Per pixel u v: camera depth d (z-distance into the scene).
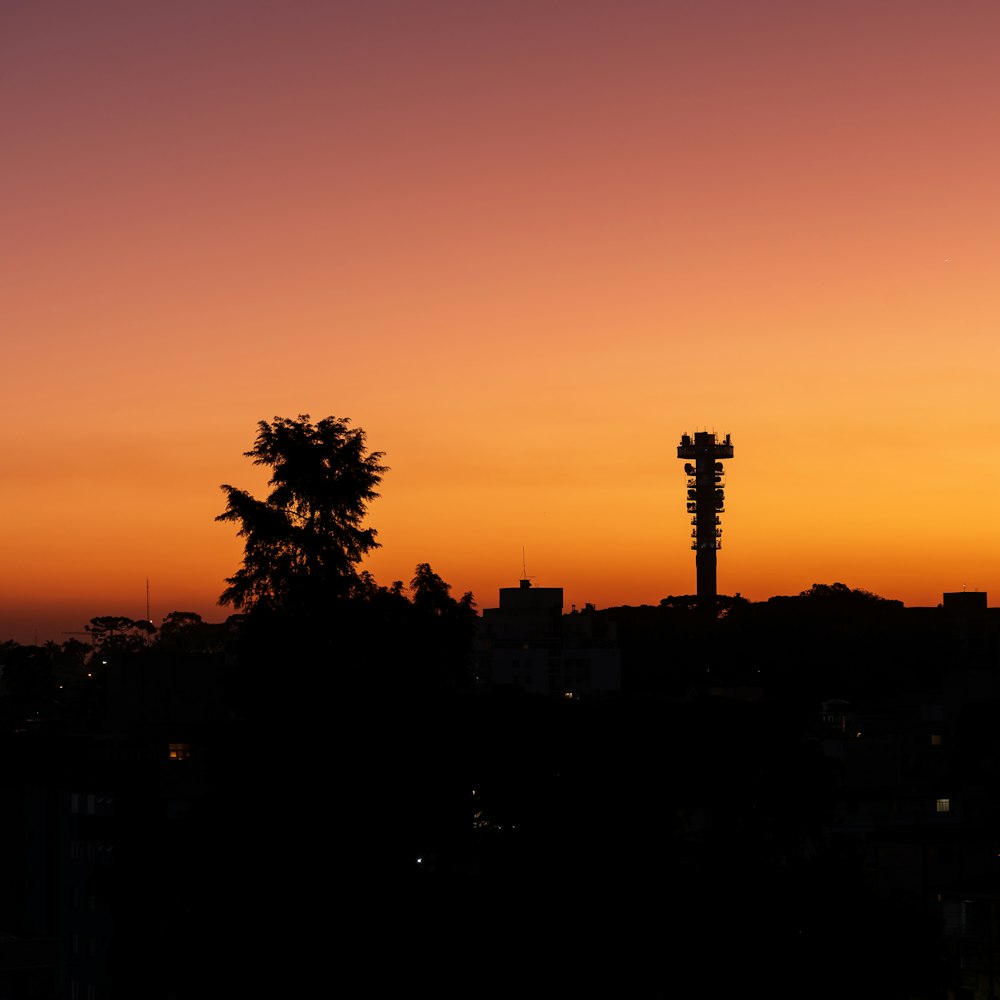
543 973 47.91
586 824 50.62
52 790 104.00
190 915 50.34
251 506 53.06
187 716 127.50
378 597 52.66
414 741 49.72
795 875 54.38
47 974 99.50
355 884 48.31
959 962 80.25
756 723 57.09
